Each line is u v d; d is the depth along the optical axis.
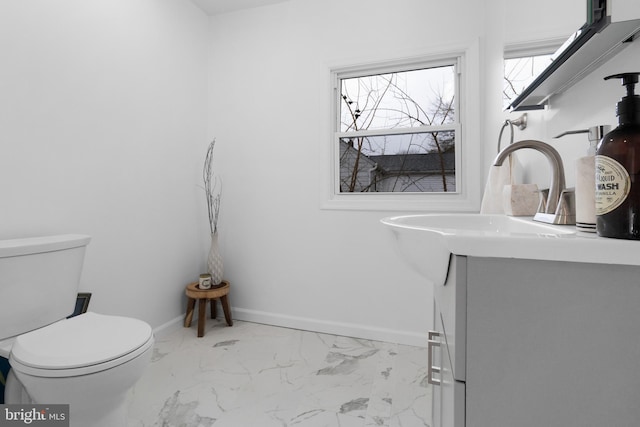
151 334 1.27
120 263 1.92
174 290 2.34
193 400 1.51
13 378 1.20
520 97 1.13
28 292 1.28
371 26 2.21
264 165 2.50
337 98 2.40
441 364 0.69
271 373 1.76
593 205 0.56
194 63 2.51
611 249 0.40
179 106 2.37
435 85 2.20
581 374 0.43
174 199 2.33
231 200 2.60
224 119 2.61
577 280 0.42
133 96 2.01
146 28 2.10
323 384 1.65
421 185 2.24
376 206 2.22
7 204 1.40
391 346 2.12
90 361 1.04
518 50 1.22
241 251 2.57
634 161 0.44
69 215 1.65
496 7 1.77
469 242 0.45
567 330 0.43
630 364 0.41
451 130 2.16
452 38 2.04
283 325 2.44
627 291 0.41
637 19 0.60
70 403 1.04
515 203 1.10
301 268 2.41
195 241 2.54
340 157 2.42
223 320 2.56
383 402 1.51
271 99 2.47
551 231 0.71
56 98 1.58
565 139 1.01
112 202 1.88
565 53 0.77
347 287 2.30
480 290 0.46
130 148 1.99
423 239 0.58
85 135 1.72
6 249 1.22
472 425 0.47
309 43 2.37
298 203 2.42
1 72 1.37
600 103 0.82
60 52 1.60
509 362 0.45
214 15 2.62
